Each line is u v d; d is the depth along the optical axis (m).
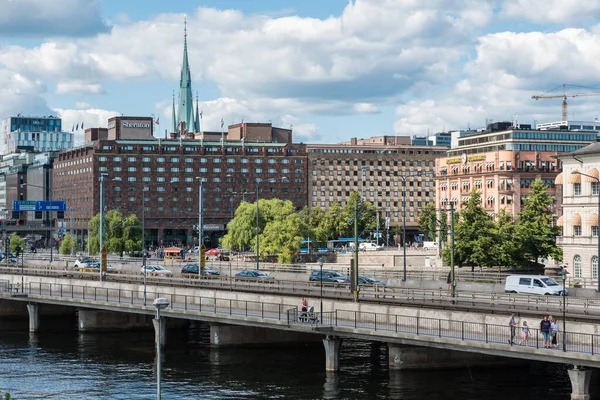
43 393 82.50
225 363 94.56
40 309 139.38
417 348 84.62
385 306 87.50
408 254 187.25
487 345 72.44
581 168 139.75
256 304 102.19
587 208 138.62
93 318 121.44
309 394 78.31
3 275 146.88
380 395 76.62
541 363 88.38
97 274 140.50
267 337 103.31
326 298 98.06
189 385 84.31
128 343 111.81
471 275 134.25
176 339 113.00
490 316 78.00
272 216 198.25
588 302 85.31
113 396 80.56
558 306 88.19
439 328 77.12
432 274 141.00
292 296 101.25
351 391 78.69
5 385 86.19
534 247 144.12
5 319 138.62
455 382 80.12
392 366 84.44
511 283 107.56
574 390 67.31
